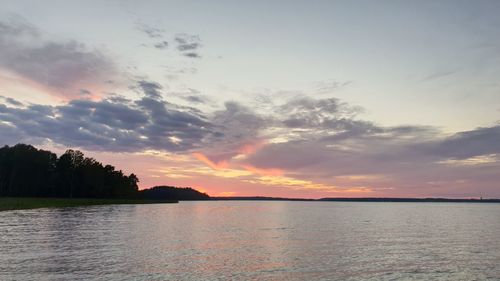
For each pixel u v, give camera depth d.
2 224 65.94
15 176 172.62
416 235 66.81
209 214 136.75
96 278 28.84
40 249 40.62
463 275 33.16
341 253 43.81
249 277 31.06
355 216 146.25
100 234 55.84
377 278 31.61
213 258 38.94
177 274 31.25
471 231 76.75
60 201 158.88
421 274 33.28
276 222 99.06
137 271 31.69
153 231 63.50
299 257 40.62
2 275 29.09
